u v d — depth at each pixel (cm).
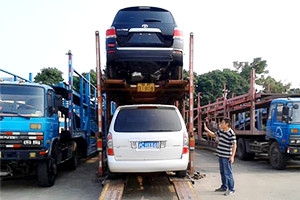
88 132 1012
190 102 676
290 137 834
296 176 776
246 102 1101
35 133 608
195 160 1077
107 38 660
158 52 646
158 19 663
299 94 974
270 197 569
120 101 891
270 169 894
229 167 597
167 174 635
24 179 739
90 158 1156
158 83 711
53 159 676
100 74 679
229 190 593
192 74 670
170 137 541
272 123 920
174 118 567
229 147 600
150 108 572
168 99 863
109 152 541
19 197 572
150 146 535
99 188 643
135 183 680
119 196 492
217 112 1412
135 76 692
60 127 820
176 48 658
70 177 765
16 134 601
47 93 651
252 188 639
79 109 982
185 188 529
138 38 650
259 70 3384
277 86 3100
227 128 605
